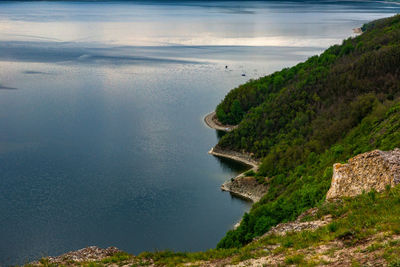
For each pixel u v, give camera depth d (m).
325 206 30.84
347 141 79.38
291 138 109.56
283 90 141.25
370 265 19.97
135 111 182.25
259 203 81.62
